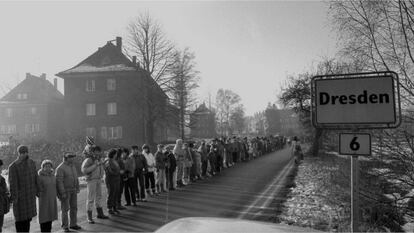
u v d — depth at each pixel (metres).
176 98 34.25
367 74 3.22
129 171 9.49
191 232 2.25
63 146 20.08
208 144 17.09
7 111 54.50
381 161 6.38
